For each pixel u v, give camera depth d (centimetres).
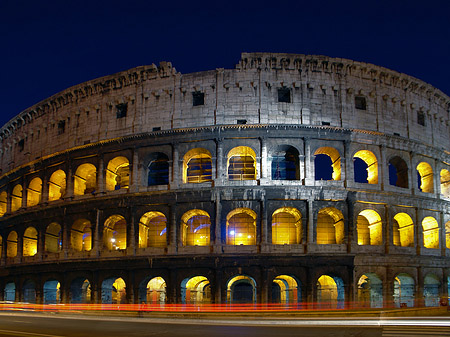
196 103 6975
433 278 7044
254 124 6550
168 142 6788
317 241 6788
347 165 6644
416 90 7538
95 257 6700
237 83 6831
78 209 7094
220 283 6141
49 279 7175
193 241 6856
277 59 6875
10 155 8888
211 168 6894
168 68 7106
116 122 7238
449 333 3012
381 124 7012
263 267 6125
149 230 7075
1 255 8250
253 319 4600
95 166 7206
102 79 7425
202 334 3162
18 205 8625
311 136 6625
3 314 5362
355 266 6300
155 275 6431
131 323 4072
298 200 6431
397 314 4934
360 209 6588
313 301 6075
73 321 4250
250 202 6406
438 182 7419
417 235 6850
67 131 7681
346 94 6956
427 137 7556
